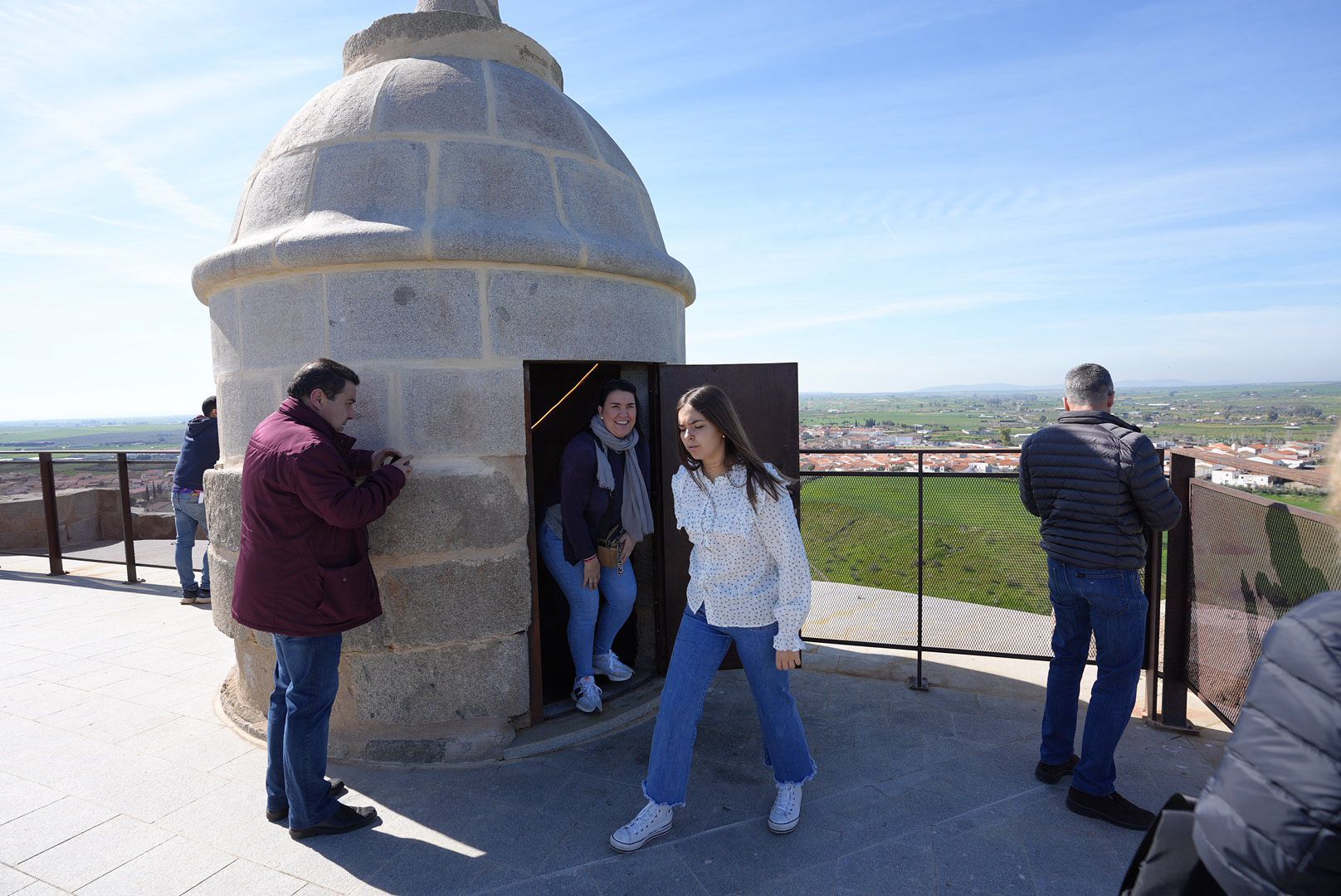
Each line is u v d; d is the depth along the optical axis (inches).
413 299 120.0
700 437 92.9
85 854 97.3
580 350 131.6
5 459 269.3
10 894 88.7
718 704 147.1
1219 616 119.4
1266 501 105.0
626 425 132.7
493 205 124.3
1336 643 35.8
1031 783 114.0
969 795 110.9
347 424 121.4
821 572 163.9
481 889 90.7
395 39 138.0
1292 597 98.7
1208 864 37.8
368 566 104.7
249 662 134.5
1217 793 37.9
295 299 123.6
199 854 97.6
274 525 95.2
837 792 112.0
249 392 130.9
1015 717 138.6
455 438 121.9
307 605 96.2
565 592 138.1
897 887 90.0
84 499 314.2
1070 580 105.3
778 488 93.7
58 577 262.7
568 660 170.2
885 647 156.8
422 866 95.2
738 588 96.3
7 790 113.7
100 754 125.2
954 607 192.9
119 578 260.8
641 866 94.7
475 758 122.9
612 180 144.0
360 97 130.2
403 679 123.2
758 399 141.3
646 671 157.9
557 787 114.7
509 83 135.0
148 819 105.8
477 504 122.0
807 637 164.1
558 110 139.5
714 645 99.7
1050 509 111.1
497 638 126.3
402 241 115.8
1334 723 34.2
